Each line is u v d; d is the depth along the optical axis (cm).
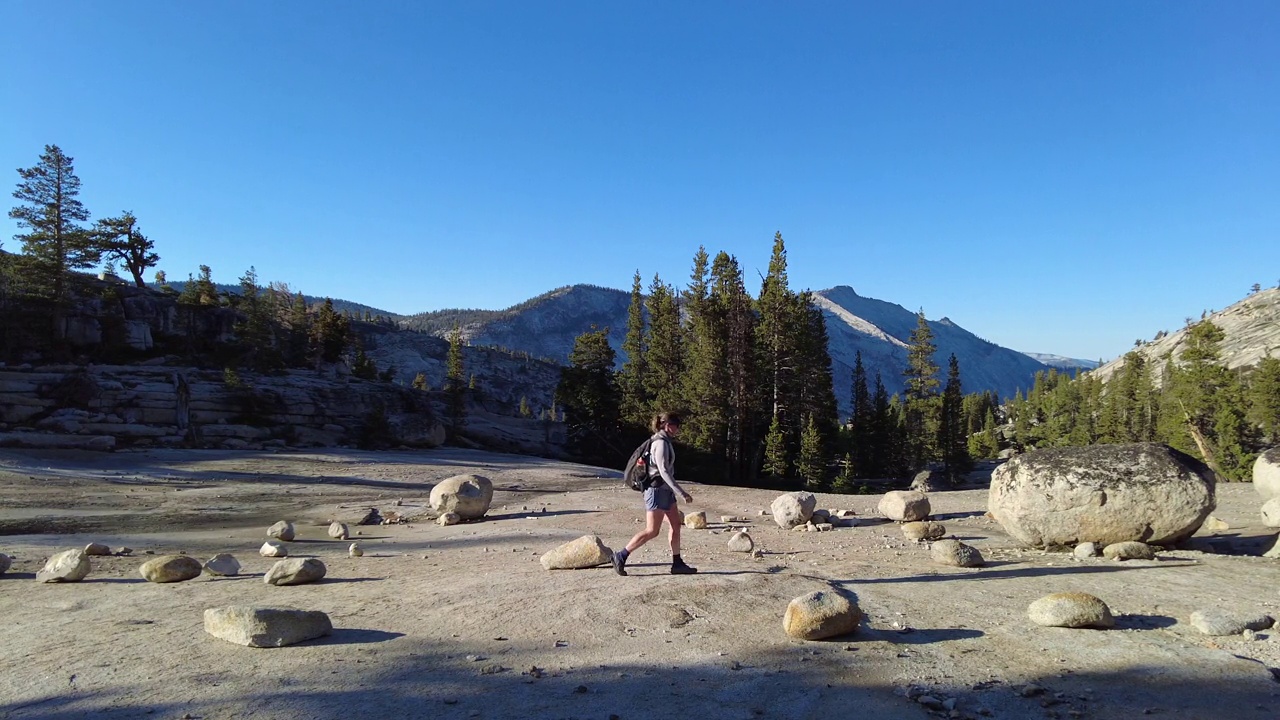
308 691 405
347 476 3117
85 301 6188
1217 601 598
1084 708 380
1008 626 537
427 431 5481
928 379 7625
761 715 376
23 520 1614
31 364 5434
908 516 1276
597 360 6141
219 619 508
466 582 728
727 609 586
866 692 409
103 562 980
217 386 5109
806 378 5644
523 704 388
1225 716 365
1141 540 872
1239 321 16375
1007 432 14225
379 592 700
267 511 1895
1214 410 5338
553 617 567
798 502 1234
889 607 599
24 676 436
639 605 593
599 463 6275
